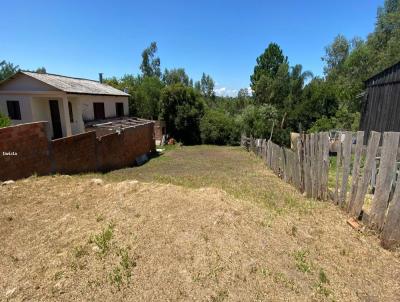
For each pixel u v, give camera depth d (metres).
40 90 14.46
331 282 2.79
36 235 3.48
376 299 2.58
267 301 2.47
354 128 18.70
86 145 9.43
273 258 3.13
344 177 4.85
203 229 3.63
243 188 7.05
